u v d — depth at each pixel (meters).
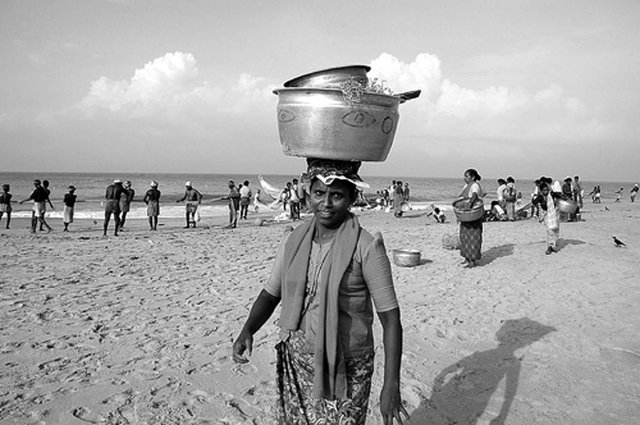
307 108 2.55
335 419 2.49
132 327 6.45
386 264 2.48
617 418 4.18
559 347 5.82
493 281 9.41
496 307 7.59
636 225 19.48
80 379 4.80
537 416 4.20
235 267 10.82
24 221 25.27
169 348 5.68
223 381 4.79
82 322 6.63
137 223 24.34
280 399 2.67
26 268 10.30
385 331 2.46
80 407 4.23
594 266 10.75
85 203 41.28
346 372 2.52
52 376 4.87
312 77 2.61
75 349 5.62
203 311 7.26
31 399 4.36
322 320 2.45
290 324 2.54
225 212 34.25
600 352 5.66
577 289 8.77
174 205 40.81
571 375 5.03
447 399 4.49
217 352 5.57
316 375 2.46
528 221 21.44
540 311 7.37
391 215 27.94
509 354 5.60
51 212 31.20
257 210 32.44
